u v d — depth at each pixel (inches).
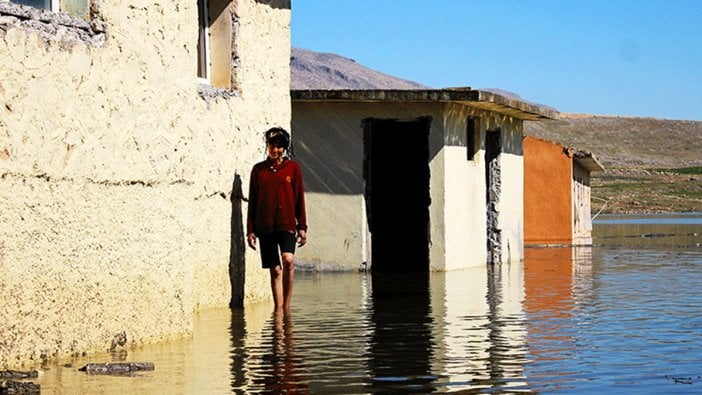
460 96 783.1
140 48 403.5
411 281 719.7
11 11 347.9
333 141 816.3
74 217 368.8
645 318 494.6
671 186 3595.0
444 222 808.3
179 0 428.5
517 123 995.9
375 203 925.2
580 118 6378.0
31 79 350.6
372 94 791.1
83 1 384.5
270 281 581.9
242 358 383.2
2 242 337.4
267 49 574.9
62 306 365.1
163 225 416.8
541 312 521.3
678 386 333.1
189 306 433.7
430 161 808.3
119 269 391.5
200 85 513.0
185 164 431.2
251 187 536.4
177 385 333.4
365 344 416.2
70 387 327.9
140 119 402.9
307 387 331.9
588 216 1390.3
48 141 356.8
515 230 971.3
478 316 505.7
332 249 816.3
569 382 339.3
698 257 965.2
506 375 351.3
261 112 567.5
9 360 343.0
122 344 395.5
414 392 324.5
